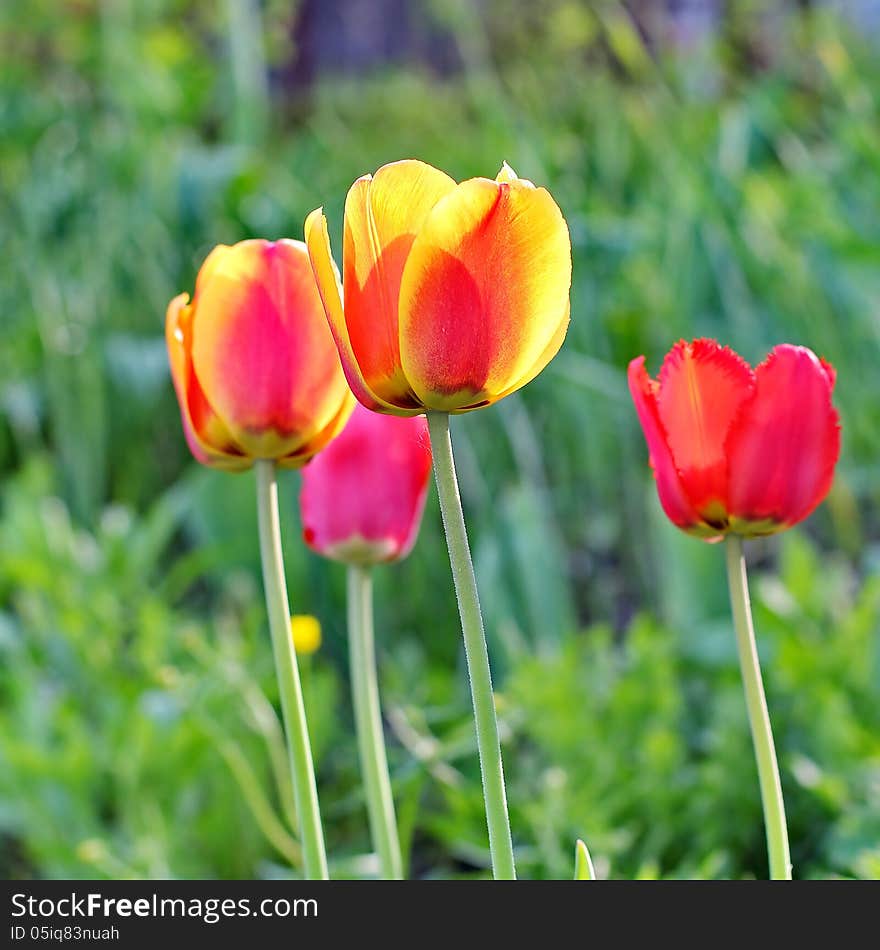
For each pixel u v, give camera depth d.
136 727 1.81
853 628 1.79
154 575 2.91
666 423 1.20
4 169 3.75
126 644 2.38
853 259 2.76
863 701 1.76
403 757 1.76
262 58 4.43
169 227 3.37
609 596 2.86
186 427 1.22
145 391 3.01
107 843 1.76
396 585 2.65
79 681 2.12
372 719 1.28
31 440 3.26
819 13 4.13
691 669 1.97
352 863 1.48
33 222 3.38
